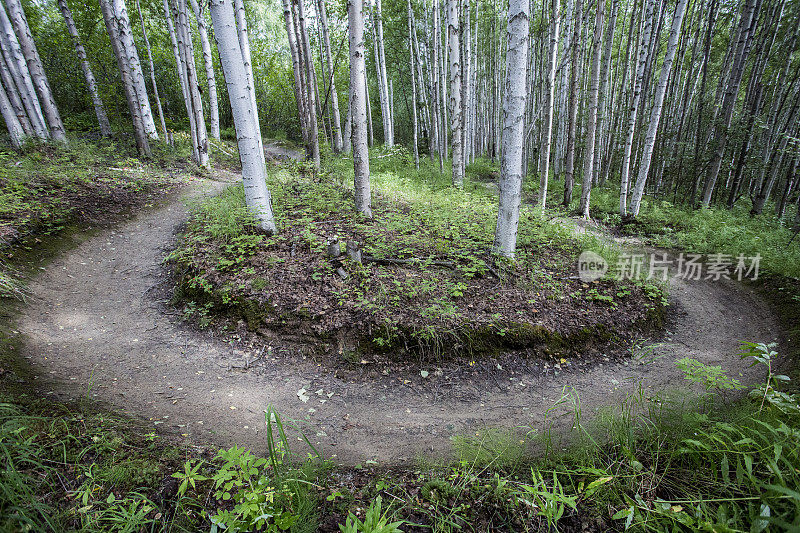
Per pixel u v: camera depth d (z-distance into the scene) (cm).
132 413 345
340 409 402
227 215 741
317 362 471
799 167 1155
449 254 673
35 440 257
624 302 618
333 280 565
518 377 471
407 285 566
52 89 1759
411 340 486
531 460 296
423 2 2075
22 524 188
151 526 212
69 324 506
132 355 460
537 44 1905
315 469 281
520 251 729
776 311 629
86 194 880
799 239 856
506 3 2084
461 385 452
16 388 332
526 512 233
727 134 1198
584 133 2106
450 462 308
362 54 728
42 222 700
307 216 792
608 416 331
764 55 1352
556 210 1073
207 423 355
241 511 198
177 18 1232
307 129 1361
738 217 1140
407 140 3347
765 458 225
